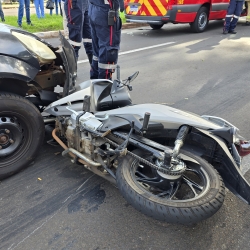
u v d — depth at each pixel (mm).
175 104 4523
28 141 2668
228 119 4055
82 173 2791
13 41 2570
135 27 11836
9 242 2035
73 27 5320
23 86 2650
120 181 2080
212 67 6484
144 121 2062
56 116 2762
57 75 3184
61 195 2502
